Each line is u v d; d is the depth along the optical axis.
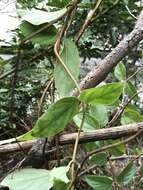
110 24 0.84
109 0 0.60
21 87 0.89
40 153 0.41
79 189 0.58
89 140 0.38
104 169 0.61
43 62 0.86
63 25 0.38
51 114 0.30
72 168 0.31
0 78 0.53
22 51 0.54
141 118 0.48
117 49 0.43
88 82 0.42
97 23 0.83
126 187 0.64
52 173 0.28
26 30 0.39
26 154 0.41
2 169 0.50
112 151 0.48
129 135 0.38
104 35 0.91
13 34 0.69
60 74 0.35
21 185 0.32
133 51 0.86
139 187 0.64
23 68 0.64
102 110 0.44
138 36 0.43
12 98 0.58
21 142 0.41
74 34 0.69
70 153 0.53
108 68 0.43
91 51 0.90
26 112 0.92
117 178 0.43
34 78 0.89
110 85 0.28
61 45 0.38
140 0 0.81
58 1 0.46
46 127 0.31
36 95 0.92
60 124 0.31
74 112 0.31
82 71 0.93
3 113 0.82
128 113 0.48
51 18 0.37
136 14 0.83
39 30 0.39
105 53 0.94
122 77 0.52
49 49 0.50
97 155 0.47
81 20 0.69
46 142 0.39
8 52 0.57
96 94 0.29
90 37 0.87
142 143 0.73
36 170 0.34
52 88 0.43
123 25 0.87
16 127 0.82
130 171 0.44
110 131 0.38
